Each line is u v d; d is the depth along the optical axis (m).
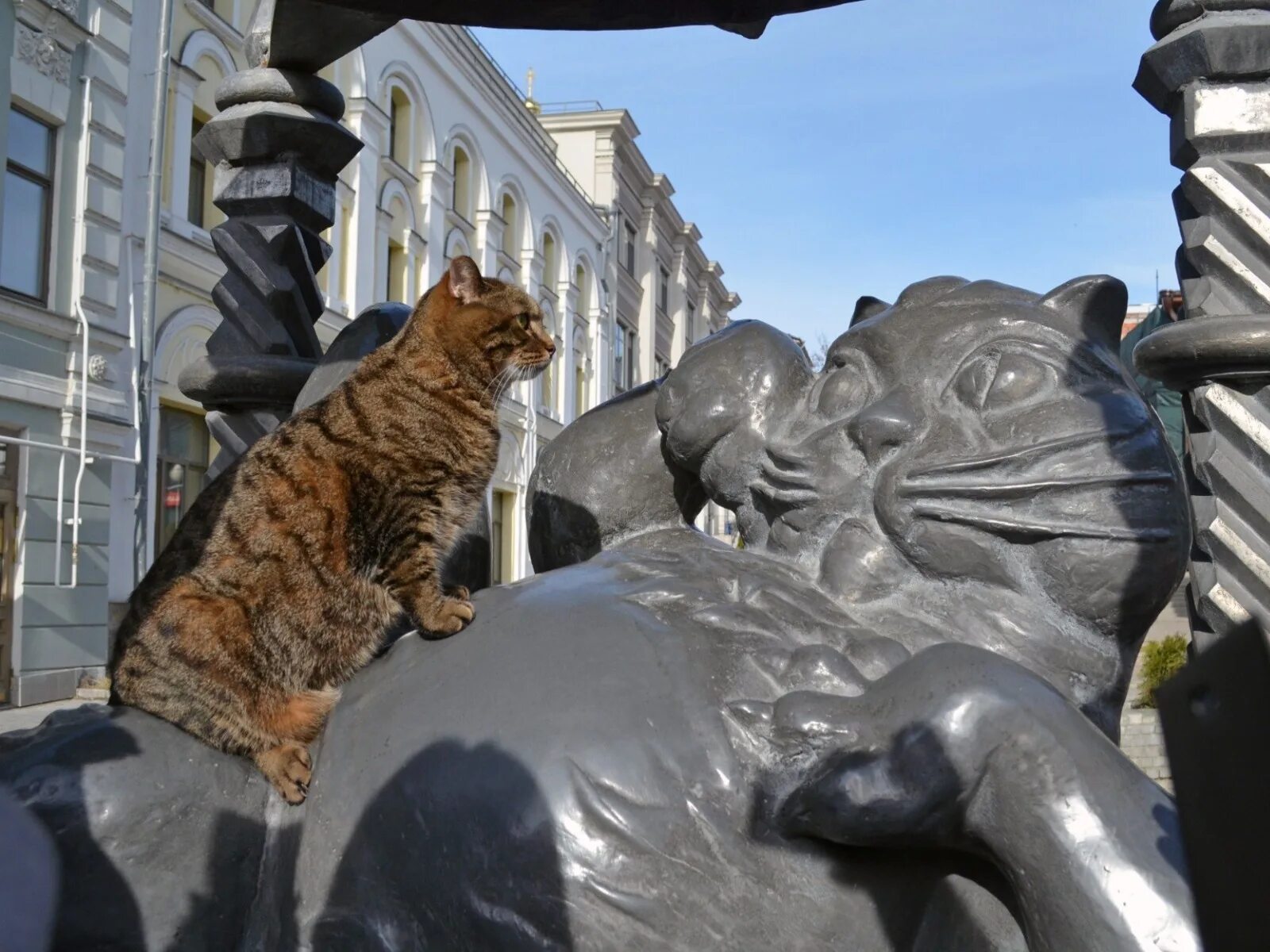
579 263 26.05
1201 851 0.83
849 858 1.34
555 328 24.28
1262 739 0.79
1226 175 2.25
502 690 1.50
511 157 22.02
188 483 13.20
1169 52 2.27
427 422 2.27
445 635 1.73
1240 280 2.24
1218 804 0.81
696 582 1.65
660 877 1.32
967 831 1.26
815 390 1.86
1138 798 1.20
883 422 1.65
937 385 1.68
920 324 1.76
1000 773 1.21
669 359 34.22
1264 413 2.22
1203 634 2.27
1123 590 1.52
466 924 1.39
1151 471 1.54
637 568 1.73
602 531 2.11
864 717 1.33
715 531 18.06
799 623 1.56
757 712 1.41
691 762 1.37
